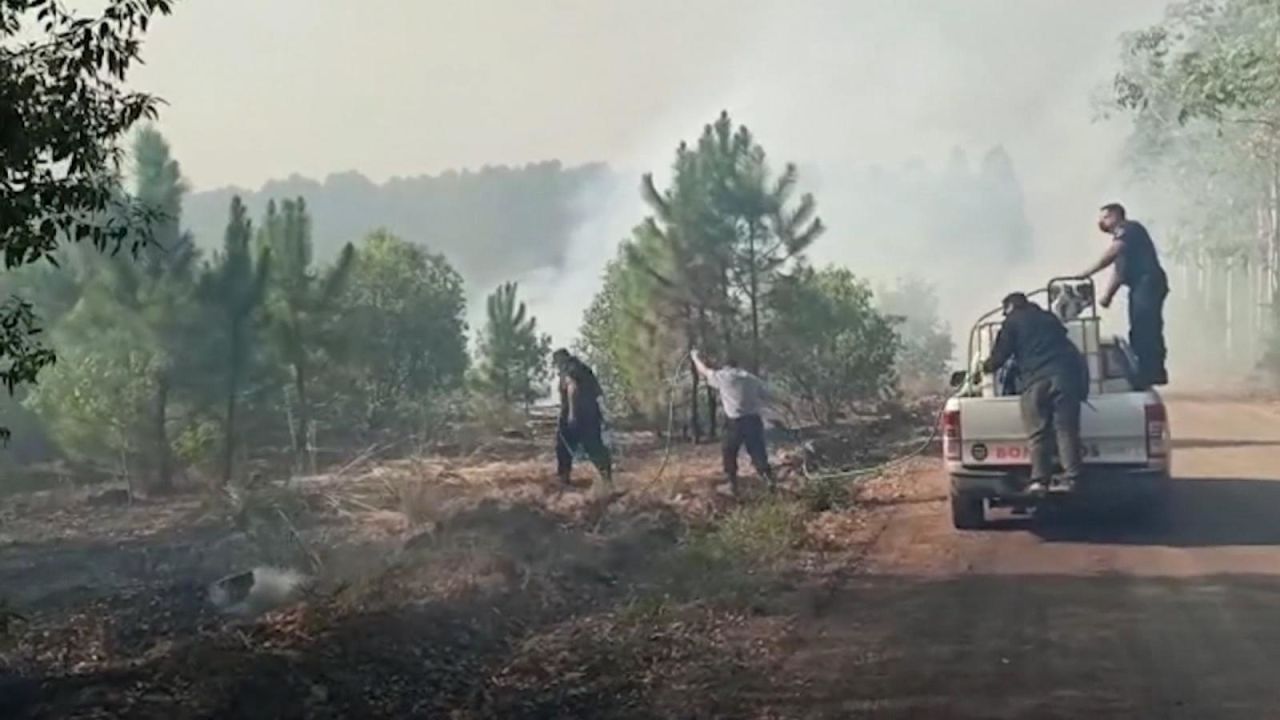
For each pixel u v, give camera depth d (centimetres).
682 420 2547
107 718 798
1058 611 1045
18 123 698
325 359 2134
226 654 898
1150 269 1634
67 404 1953
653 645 976
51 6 712
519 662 944
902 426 2570
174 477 1995
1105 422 1365
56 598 1201
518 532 1359
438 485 1638
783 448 2236
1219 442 2178
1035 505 1432
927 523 1480
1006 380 1498
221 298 1958
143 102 741
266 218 2166
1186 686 829
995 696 823
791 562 1270
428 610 1028
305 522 1502
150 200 1891
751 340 2473
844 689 851
